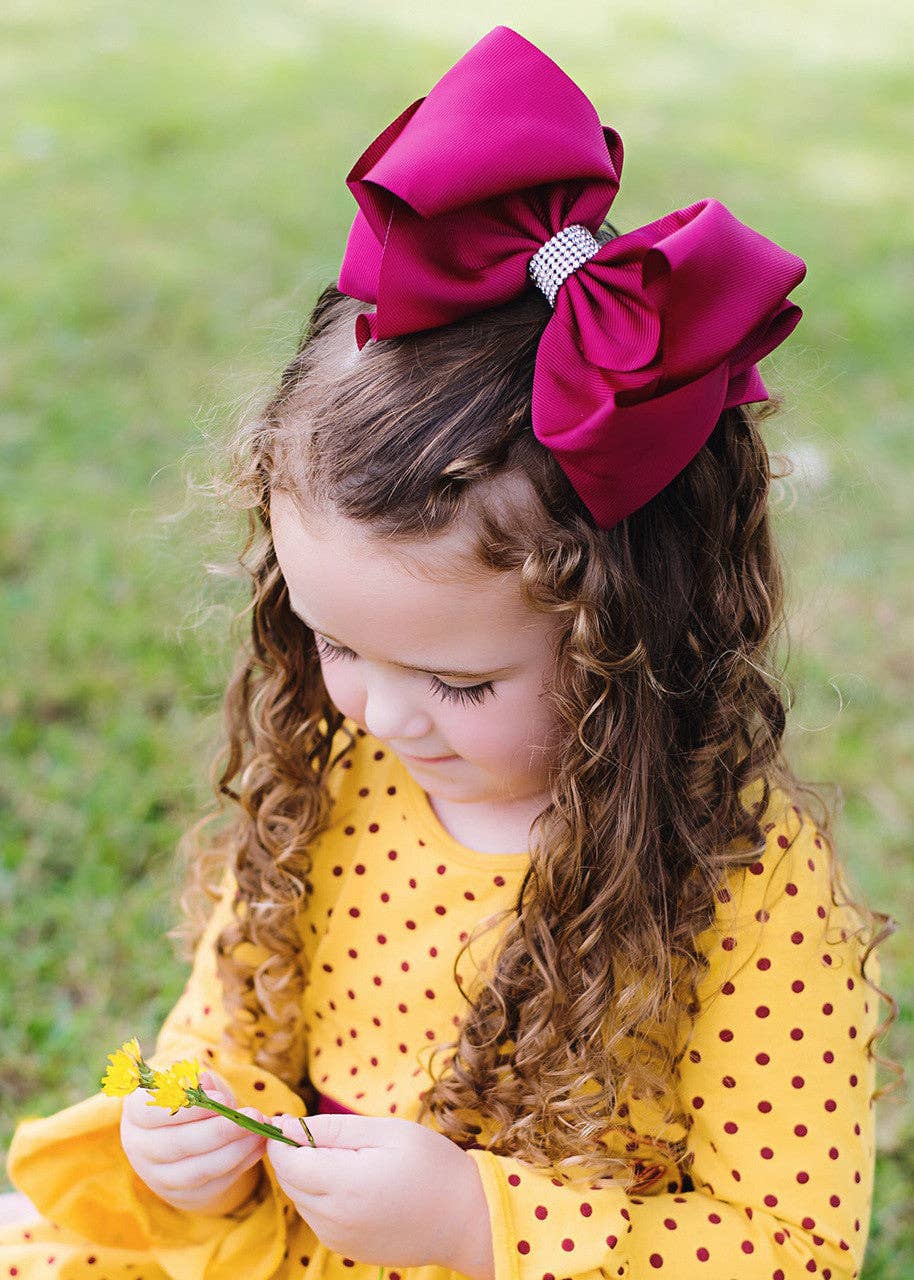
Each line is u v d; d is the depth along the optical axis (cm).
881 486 378
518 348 117
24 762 282
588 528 119
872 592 338
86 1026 227
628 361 111
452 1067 139
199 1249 146
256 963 158
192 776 268
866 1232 141
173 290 495
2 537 352
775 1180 135
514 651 120
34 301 485
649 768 130
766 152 679
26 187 600
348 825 153
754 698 137
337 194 598
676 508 128
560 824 129
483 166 111
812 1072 135
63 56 816
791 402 217
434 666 120
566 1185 131
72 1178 152
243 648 160
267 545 144
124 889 254
